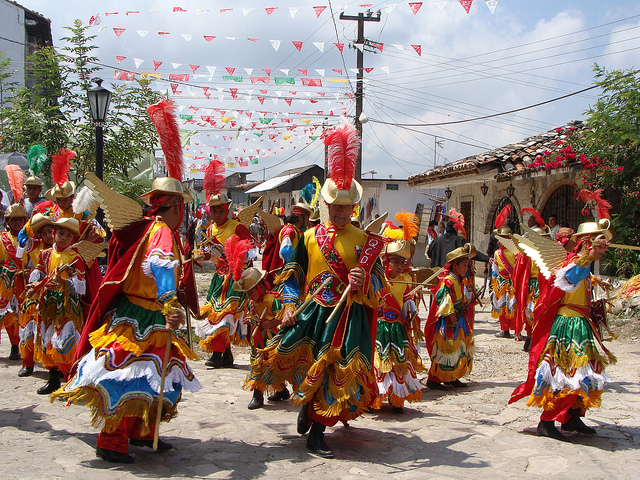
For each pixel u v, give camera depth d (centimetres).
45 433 434
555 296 461
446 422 508
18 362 704
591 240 434
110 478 349
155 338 376
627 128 1075
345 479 365
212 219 729
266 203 4684
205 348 702
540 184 1462
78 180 1392
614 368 708
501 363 777
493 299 966
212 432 459
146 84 1223
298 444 435
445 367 623
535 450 433
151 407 379
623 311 1035
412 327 578
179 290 411
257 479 359
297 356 421
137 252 377
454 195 2095
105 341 366
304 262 439
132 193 1445
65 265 543
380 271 436
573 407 466
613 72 1125
